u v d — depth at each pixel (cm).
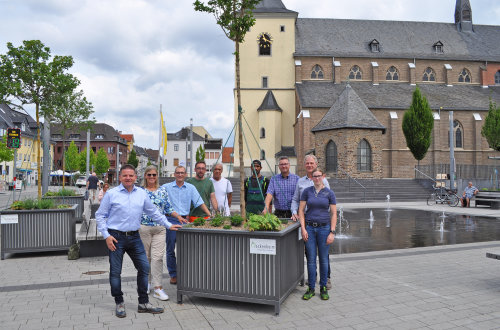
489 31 5156
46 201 859
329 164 3212
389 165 3859
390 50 4722
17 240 813
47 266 736
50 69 1216
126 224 472
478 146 3991
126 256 823
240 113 592
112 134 8900
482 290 561
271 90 4328
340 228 1300
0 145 3978
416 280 617
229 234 491
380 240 1056
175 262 614
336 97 4022
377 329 419
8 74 1174
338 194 2539
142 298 478
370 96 4128
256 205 704
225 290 493
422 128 3438
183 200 621
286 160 637
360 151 3077
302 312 476
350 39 4784
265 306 501
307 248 538
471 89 4562
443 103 4091
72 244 839
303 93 4088
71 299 529
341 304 504
